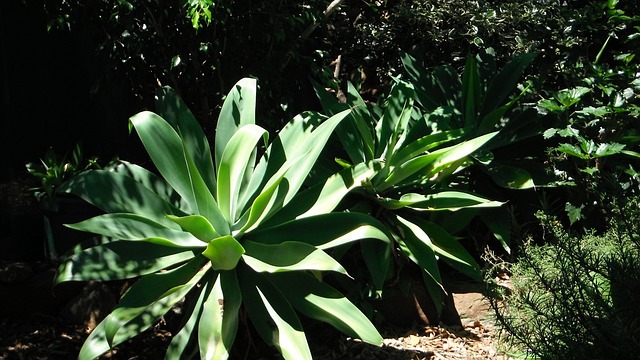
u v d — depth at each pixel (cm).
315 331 514
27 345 495
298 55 596
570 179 595
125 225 426
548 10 704
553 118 609
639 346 338
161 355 486
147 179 462
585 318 362
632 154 576
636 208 438
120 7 527
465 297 543
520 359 449
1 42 611
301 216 460
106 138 657
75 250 460
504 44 689
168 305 413
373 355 484
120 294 548
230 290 421
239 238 445
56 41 635
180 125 470
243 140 439
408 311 540
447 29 712
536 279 421
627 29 662
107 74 592
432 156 520
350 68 764
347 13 752
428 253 516
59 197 579
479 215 583
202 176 465
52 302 543
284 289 431
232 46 577
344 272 394
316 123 492
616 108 583
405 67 638
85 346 402
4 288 528
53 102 635
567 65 638
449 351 489
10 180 614
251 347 492
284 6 590
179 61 546
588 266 372
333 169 571
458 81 641
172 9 546
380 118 605
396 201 528
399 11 712
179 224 412
